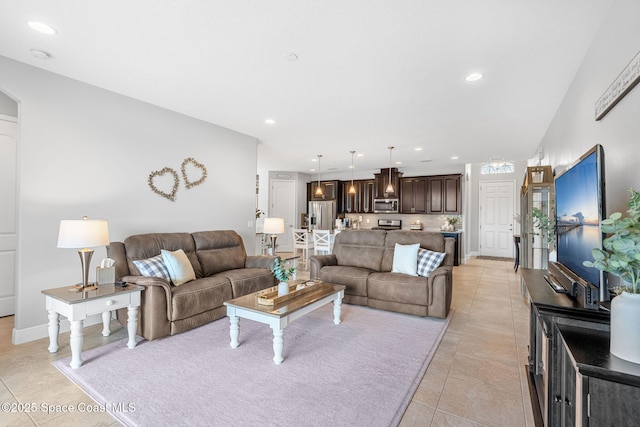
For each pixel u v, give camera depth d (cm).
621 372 101
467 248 810
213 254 396
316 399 194
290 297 284
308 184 974
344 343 279
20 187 274
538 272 265
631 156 156
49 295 246
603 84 198
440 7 187
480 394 203
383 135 495
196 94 337
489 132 467
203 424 171
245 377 220
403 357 252
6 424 171
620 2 171
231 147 476
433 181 785
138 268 303
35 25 212
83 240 251
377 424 172
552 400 153
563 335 138
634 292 113
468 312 372
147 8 193
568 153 304
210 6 190
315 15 198
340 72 278
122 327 315
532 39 221
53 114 291
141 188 363
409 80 292
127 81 306
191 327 304
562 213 222
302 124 441
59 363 238
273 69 275
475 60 253
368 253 432
